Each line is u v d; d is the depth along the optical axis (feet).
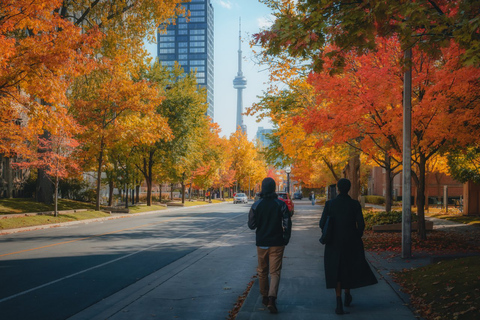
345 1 22.35
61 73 59.21
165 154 134.92
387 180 74.90
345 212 21.56
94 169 115.14
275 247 21.62
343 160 86.38
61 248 46.06
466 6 21.81
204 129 164.86
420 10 20.85
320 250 43.04
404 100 38.34
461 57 21.30
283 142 75.82
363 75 43.04
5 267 34.50
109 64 89.66
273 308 20.66
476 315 18.33
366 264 21.40
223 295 25.95
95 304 23.72
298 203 218.38
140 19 94.27
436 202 155.43
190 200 224.74
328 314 20.58
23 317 21.11
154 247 47.75
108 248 46.44
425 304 21.77
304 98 69.46
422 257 38.11
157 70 137.59
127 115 101.14
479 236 55.67
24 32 78.18
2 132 74.02
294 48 23.31
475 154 72.69
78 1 90.68
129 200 193.57
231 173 273.54
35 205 90.27
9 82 57.16
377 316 20.18
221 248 47.52
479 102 39.96
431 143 43.19
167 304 23.77
